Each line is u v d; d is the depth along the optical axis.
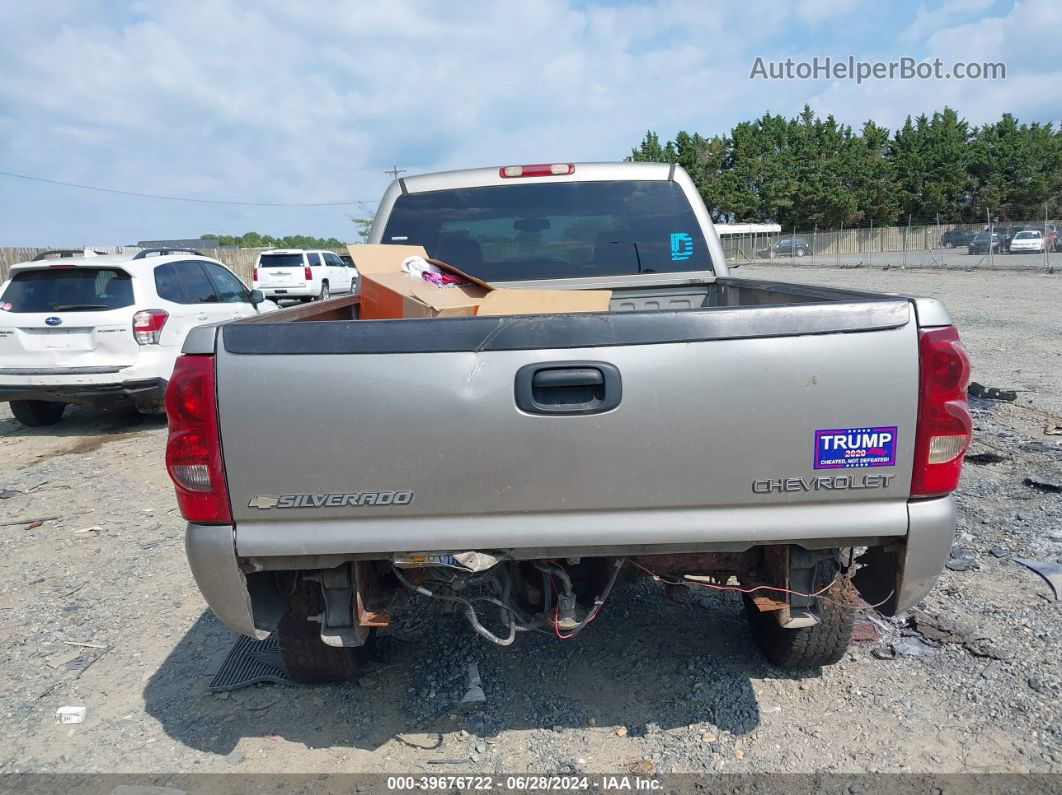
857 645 3.59
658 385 2.44
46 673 3.65
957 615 3.82
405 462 2.46
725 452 2.47
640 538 2.51
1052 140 66.75
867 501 2.53
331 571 2.74
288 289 25.08
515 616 2.89
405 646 3.71
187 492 2.51
